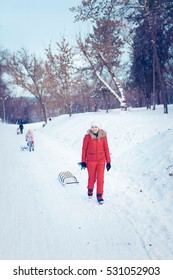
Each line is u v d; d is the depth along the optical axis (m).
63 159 13.75
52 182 9.52
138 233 5.54
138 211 6.53
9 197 8.12
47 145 20.17
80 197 7.79
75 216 6.52
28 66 42.25
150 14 21.34
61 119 35.72
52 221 6.30
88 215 6.54
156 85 32.66
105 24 25.19
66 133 23.72
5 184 9.58
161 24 22.67
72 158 13.88
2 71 56.28
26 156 15.49
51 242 5.38
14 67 42.31
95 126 7.26
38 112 91.25
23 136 30.62
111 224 6.01
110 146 13.84
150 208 6.60
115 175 9.55
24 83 42.62
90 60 27.55
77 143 18.11
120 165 10.51
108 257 4.80
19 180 10.04
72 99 35.22
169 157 8.58
